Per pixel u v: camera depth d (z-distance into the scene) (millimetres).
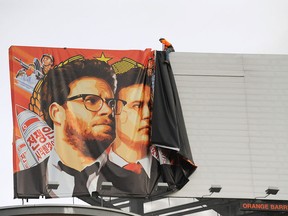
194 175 46156
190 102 47406
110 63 46906
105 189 44438
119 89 46531
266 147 47125
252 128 47344
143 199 46500
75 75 46469
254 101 47781
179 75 47688
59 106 45812
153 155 45531
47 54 46562
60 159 44875
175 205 46906
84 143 45375
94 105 46094
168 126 45406
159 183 45031
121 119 46031
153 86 46562
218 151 46781
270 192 45844
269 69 48312
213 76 47906
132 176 45062
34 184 44188
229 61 48219
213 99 47562
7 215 36938
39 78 46094
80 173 44781
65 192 44312
